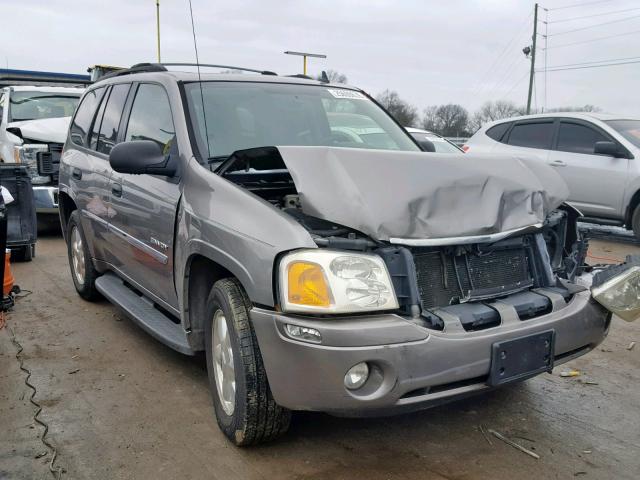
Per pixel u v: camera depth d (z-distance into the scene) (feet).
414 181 9.89
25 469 9.75
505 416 11.70
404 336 8.76
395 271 9.24
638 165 27.76
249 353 9.61
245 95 13.75
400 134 15.20
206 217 10.65
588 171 29.27
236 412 9.87
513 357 9.44
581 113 30.91
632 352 15.34
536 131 31.94
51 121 30.89
